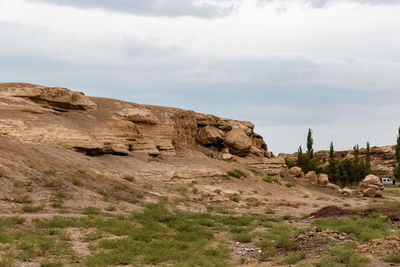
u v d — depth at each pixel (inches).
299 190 1637.6
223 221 796.0
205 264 431.8
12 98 1171.9
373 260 412.5
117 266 417.7
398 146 3917.3
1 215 592.4
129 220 682.8
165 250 491.2
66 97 1316.4
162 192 1057.5
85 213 697.0
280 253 498.9
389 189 2593.5
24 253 422.9
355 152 4630.9
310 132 3764.8
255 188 1450.5
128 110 1513.3
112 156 1251.2
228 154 1905.8
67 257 427.2
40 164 870.4
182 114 1909.4
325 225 763.4
